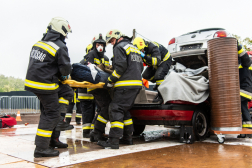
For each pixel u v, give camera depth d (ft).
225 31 17.74
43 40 10.12
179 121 13.07
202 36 18.08
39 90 9.24
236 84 13.38
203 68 16.65
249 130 13.35
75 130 20.11
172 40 19.70
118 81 11.82
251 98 15.90
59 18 10.17
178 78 12.82
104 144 11.53
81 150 11.03
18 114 33.12
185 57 19.12
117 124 11.48
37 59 9.44
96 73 11.66
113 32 12.70
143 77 17.28
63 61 9.62
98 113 14.26
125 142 12.84
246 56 15.15
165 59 15.99
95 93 13.08
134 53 12.07
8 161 8.93
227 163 8.48
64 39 10.65
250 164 8.32
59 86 10.50
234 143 13.14
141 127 16.92
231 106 13.17
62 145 11.57
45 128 9.64
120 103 11.68
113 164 8.41
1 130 20.24
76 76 11.27
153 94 17.19
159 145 12.48
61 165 8.25
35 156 9.48
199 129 14.34
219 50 13.58
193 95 13.12
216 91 13.60
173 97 12.46
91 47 17.87
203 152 10.51
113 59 12.41
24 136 16.03
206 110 15.02
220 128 13.30
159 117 13.38
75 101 24.90
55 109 9.86
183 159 9.16
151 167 8.03
